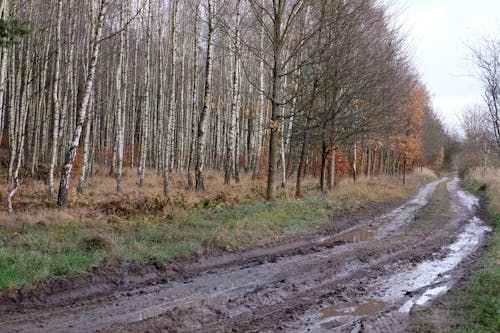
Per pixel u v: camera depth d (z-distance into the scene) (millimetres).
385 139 32531
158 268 9281
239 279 9094
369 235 14945
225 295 8039
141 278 8805
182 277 9109
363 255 11570
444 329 6512
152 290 8195
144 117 22891
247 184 23438
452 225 17641
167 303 7512
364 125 20562
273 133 16875
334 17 17516
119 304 7371
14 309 6785
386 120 22094
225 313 7129
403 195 29375
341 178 32375
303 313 7355
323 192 21938
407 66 24766
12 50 19562
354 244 13117
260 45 23312
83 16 25000
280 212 15320
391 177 41906
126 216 13164
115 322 6539
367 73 19172
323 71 18547
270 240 12500
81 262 8445
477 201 27609
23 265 7762
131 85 38562
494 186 29844
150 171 31156
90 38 17047
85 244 9422
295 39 18766
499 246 13070
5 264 7699
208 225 12594
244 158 39500
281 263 10531
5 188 17250
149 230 11352
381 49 19938
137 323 6410
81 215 12641
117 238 10148
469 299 7727
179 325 6500
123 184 22562
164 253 9750
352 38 18047
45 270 7715
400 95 23281
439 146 71125
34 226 10898
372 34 19453
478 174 43938
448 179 59500
